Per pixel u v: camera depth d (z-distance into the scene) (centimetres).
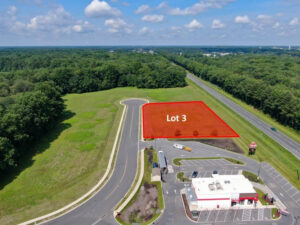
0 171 5306
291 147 6762
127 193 4819
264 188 4944
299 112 7694
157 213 4278
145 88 16175
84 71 15638
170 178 5303
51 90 9888
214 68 19100
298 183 5125
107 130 8131
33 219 4156
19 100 7794
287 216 4200
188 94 13725
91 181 5244
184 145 6919
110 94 14250
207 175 5394
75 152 6556
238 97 12988
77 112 10362
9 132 5822
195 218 4153
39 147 6919
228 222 4069
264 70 17488
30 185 5109
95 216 4216
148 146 6894
